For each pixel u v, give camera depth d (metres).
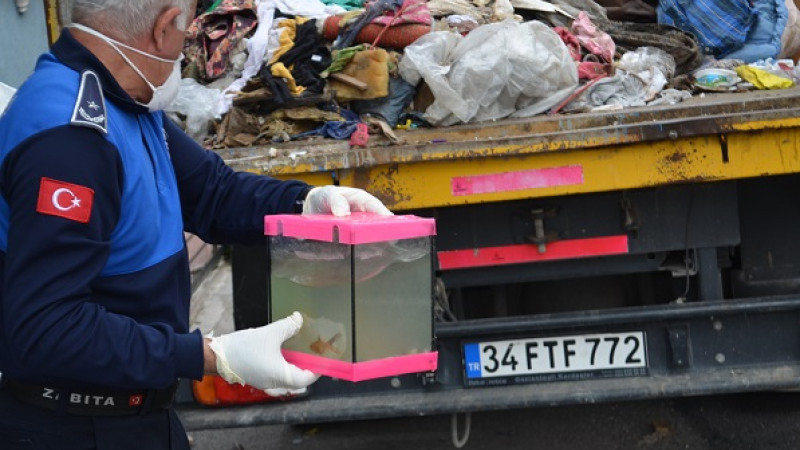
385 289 2.30
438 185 3.96
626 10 5.46
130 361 2.07
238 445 4.86
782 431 4.68
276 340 2.22
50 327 2.00
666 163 3.91
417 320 2.37
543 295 4.72
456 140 4.07
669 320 3.90
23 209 2.03
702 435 4.72
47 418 2.23
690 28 5.26
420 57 4.36
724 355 3.92
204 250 6.86
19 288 2.02
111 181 2.12
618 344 3.93
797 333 3.91
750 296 4.44
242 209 2.66
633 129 3.84
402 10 4.72
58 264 2.02
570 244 4.26
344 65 4.57
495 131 4.20
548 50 4.36
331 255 2.28
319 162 3.95
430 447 4.78
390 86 4.53
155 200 2.28
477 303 4.67
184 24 2.26
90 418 2.25
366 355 2.29
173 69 2.29
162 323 2.19
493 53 4.27
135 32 2.19
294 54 4.75
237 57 4.95
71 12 2.21
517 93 4.32
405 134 4.28
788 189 4.35
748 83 4.75
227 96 4.61
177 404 4.03
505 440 4.82
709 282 4.30
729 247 4.42
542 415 5.12
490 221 4.27
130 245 2.22
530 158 3.92
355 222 2.26
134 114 2.29
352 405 3.90
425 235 2.35
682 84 4.80
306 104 4.56
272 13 5.01
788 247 4.39
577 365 3.93
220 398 3.95
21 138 2.07
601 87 4.48
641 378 3.91
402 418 5.21
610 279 4.69
